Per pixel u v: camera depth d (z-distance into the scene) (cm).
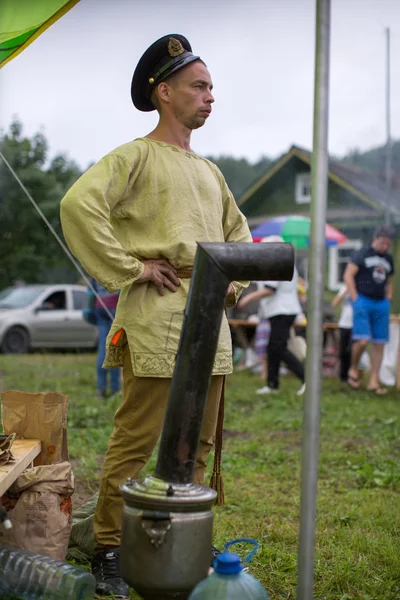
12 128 2112
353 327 1048
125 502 235
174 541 223
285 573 329
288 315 961
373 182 2464
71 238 280
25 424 318
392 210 2130
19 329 1684
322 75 232
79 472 513
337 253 2242
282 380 1197
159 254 290
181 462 231
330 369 1245
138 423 294
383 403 935
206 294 231
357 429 742
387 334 1041
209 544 231
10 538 290
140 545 225
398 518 420
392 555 350
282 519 418
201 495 228
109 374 963
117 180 287
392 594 309
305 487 230
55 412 315
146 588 225
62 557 299
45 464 315
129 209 295
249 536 383
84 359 1535
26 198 2098
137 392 291
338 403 926
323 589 312
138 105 321
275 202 2445
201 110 306
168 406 233
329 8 232
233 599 214
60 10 321
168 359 286
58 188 2125
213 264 231
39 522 292
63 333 1731
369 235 2188
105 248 278
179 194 296
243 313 1366
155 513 223
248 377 1202
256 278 234
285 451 626
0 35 336
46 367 1316
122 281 281
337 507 444
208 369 232
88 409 780
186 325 232
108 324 886
